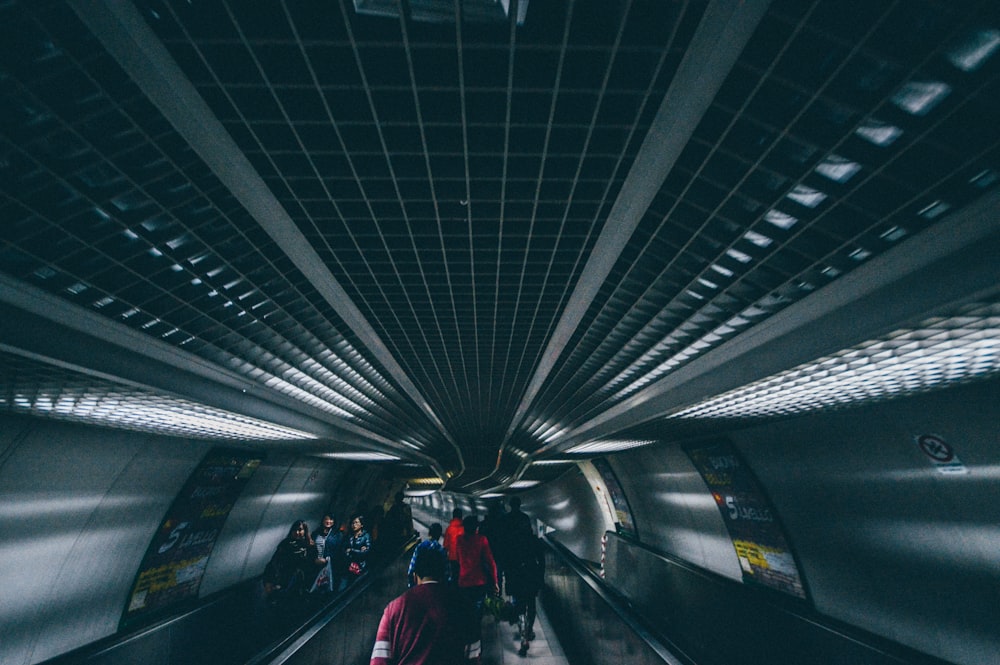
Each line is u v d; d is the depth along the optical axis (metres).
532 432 10.76
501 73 1.44
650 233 2.29
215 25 1.25
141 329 2.83
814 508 6.16
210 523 7.64
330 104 1.53
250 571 9.53
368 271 2.83
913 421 4.42
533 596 6.66
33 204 1.74
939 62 1.21
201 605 6.86
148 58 1.32
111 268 2.21
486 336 4.29
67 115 1.44
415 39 1.30
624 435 7.53
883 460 4.95
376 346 4.40
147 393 3.39
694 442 7.90
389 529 10.61
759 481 6.93
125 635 5.36
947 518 4.52
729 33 1.25
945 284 2.05
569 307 3.50
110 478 5.25
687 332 3.46
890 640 5.29
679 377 4.31
